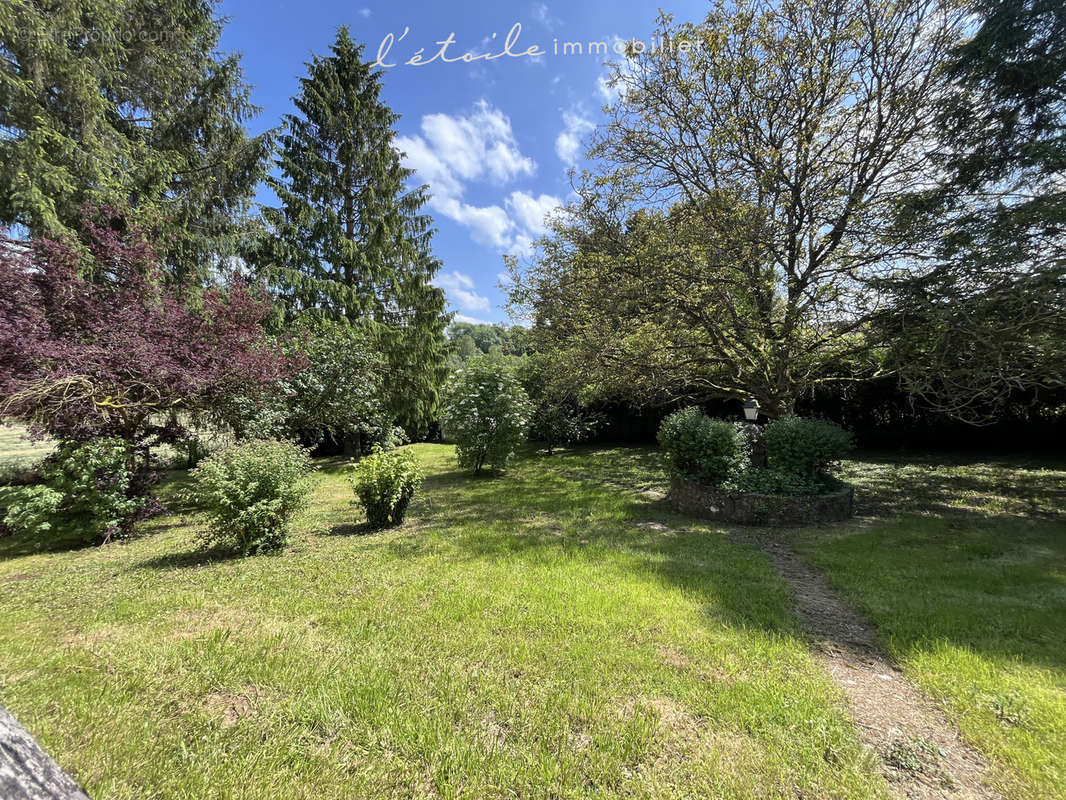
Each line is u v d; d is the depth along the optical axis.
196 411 7.24
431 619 3.35
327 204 13.96
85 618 3.44
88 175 7.88
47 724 2.20
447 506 7.52
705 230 6.91
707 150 8.22
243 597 3.81
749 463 7.25
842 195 7.60
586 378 9.16
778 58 7.43
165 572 4.52
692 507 6.89
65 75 7.43
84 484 5.59
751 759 2.01
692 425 7.20
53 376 5.34
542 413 13.48
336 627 3.25
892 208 7.09
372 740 2.12
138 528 6.55
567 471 11.33
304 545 5.38
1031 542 5.28
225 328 7.20
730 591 3.89
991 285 6.03
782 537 5.68
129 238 7.18
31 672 2.68
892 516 6.55
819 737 2.14
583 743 2.11
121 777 1.88
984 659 2.82
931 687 2.55
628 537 5.65
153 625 3.31
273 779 1.88
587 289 7.93
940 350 6.58
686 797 1.81
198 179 10.29
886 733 2.20
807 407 13.04
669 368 9.03
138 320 6.38
